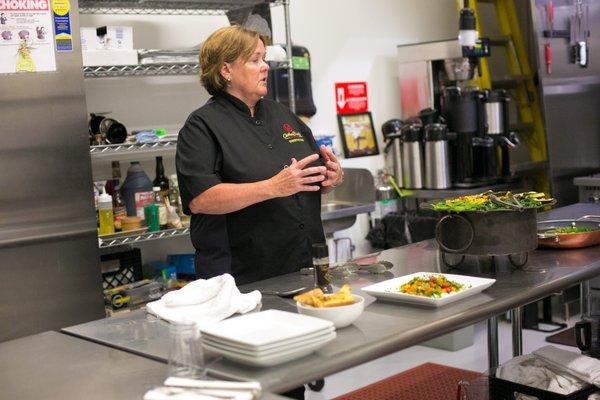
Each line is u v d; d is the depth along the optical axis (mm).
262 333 1810
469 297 2223
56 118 3377
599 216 3146
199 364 1678
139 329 2143
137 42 4301
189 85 4500
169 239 4391
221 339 1760
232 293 2172
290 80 4398
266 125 2871
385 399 3793
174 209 3986
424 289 2186
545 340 4523
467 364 4215
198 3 4230
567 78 5293
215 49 2752
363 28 5348
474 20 4375
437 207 2512
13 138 3275
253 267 2789
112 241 3707
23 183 3311
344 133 5188
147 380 1744
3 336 3305
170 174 4434
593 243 2832
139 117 4312
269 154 2812
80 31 3609
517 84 5609
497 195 2609
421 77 5160
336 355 1779
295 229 2824
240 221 2756
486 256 2617
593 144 5531
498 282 2379
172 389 1588
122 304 3705
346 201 4969
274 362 1710
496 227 2422
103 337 2094
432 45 5066
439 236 2535
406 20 5621
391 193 5031
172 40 4438
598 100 5586
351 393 3895
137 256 3904
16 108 3277
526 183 5352
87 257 3500
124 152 3824
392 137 5148
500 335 4676
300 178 2549
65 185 3418
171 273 4125
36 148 3332
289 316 1887
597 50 5547
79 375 1805
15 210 3297
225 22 4668
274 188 2553
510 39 5508
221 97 2822
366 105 5375
